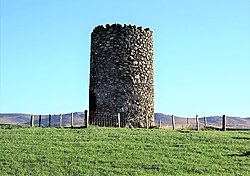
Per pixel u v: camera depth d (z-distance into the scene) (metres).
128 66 43.53
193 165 24.80
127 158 26.05
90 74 45.09
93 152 27.39
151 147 29.08
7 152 27.12
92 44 45.22
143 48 44.84
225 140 31.97
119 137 32.59
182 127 44.56
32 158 25.66
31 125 40.50
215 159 26.23
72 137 32.34
